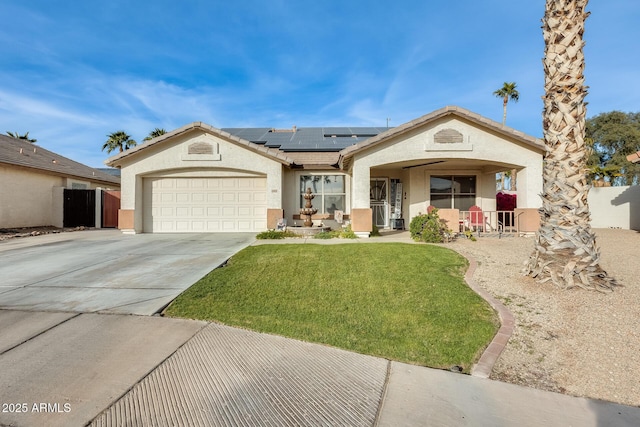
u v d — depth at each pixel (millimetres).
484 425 2457
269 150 13266
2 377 3059
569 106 5535
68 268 7238
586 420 2529
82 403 2684
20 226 15789
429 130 11914
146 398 2756
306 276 6391
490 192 14672
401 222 15258
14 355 3471
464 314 4535
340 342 3861
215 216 14125
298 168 14914
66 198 17766
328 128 22500
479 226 12359
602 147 32750
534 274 5738
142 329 4160
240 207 14133
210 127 13289
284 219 13836
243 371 3203
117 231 15578
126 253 8969
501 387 2979
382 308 4875
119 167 13883
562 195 5508
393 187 15703
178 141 13602
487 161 12195
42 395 2787
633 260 7332
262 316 4621
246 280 6164
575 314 4391
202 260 7953
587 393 2891
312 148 16922
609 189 14836
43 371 3160
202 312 4727
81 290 5672
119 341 3824
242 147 13555
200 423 2453
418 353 3602
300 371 3217
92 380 3018
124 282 6133
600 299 4820
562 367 3289
